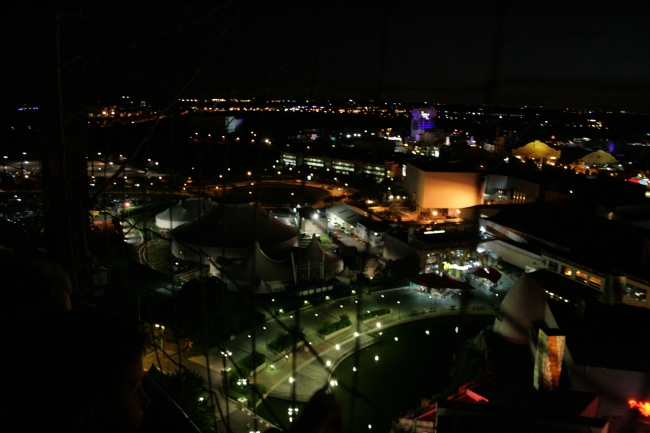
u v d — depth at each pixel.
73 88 1.67
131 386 0.79
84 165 1.75
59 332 0.76
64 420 0.71
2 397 0.72
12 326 0.79
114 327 0.80
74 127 1.70
